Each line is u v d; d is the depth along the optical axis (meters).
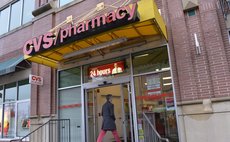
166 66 6.94
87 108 8.38
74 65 8.77
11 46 11.52
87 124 8.24
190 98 6.30
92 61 8.34
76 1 9.26
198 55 6.45
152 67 7.17
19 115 10.52
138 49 7.43
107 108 7.33
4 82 11.38
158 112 6.83
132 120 7.24
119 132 8.84
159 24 6.23
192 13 6.88
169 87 6.78
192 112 6.21
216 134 5.83
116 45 7.67
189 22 6.83
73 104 8.66
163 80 6.93
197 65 6.41
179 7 7.03
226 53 6.20
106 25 6.08
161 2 7.36
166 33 6.97
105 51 8.03
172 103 6.64
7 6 12.91
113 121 7.31
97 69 8.30
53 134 8.73
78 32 6.50
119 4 8.05
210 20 6.45
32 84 9.80
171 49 6.90
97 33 6.29
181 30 6.82
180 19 6.91
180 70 6.59
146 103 7.07
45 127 8.95
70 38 6.65
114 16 5.95
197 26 6.68
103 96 8.82
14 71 10.23
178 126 6.34
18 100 10.72
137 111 7.18
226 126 5.76
